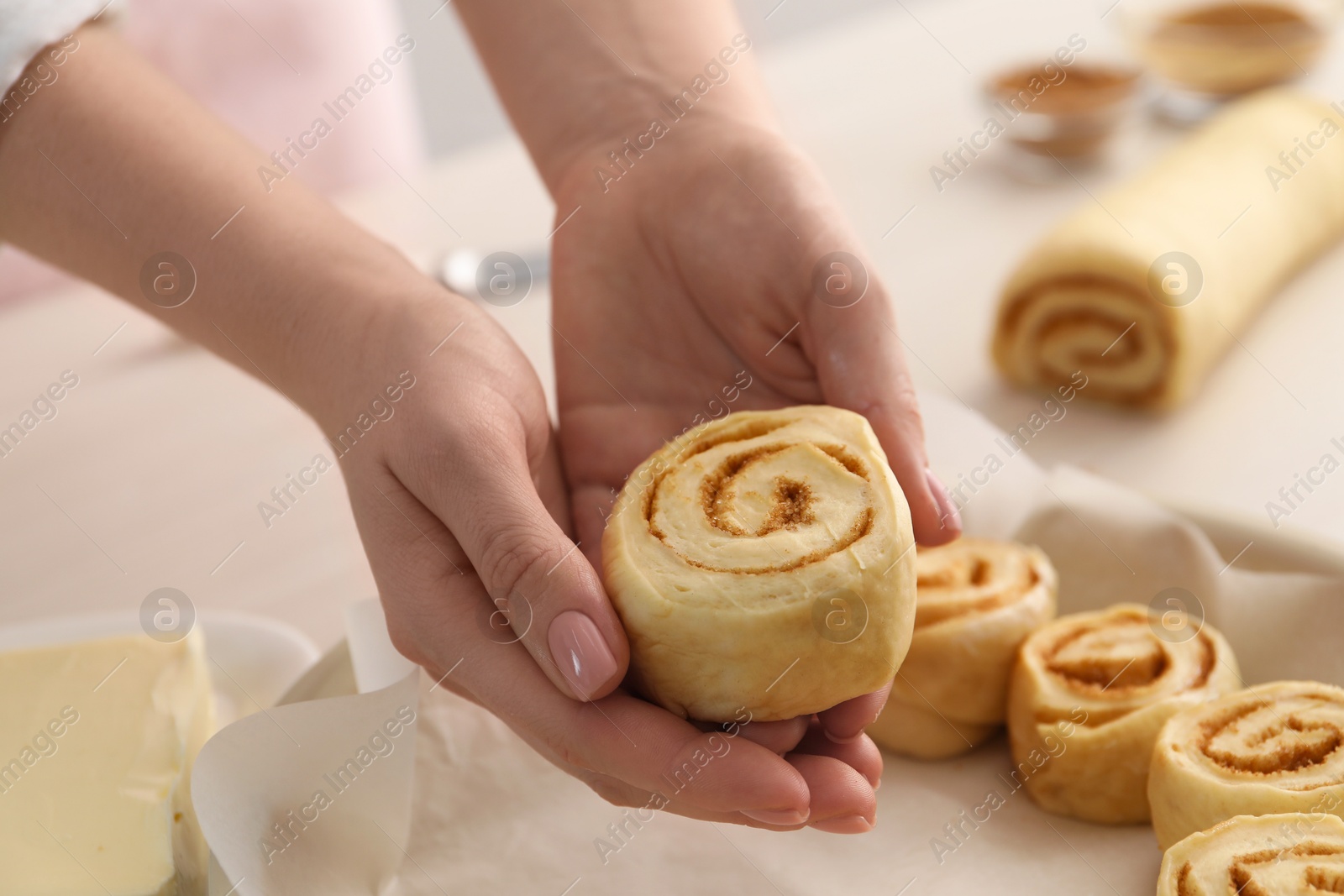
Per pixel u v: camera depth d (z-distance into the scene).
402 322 0.54
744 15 1.14
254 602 0.66
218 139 0.58
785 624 0.49
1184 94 0.92
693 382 0.59
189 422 0.76
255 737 0.53
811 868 0.54
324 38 0.93
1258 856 0.50
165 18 0.87
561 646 0.49
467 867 0.54
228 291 0.56
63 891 0.54
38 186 0.57
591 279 0.60
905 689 0.57
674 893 0.54
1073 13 1.09
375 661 0.56
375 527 0.52
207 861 0.55
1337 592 0.56
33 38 0.57
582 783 0.56
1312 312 0.77
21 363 0.80
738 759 0.49
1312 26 0.88
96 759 0.57
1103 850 0.54
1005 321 0.73
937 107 0.99
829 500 0.51
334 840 0.53
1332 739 0.53
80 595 0.67
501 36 0.65
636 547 0.51
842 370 0.55
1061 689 0.56
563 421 0.59
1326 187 0.78
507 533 0.49
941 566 0.60
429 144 1.26
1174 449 0.70
